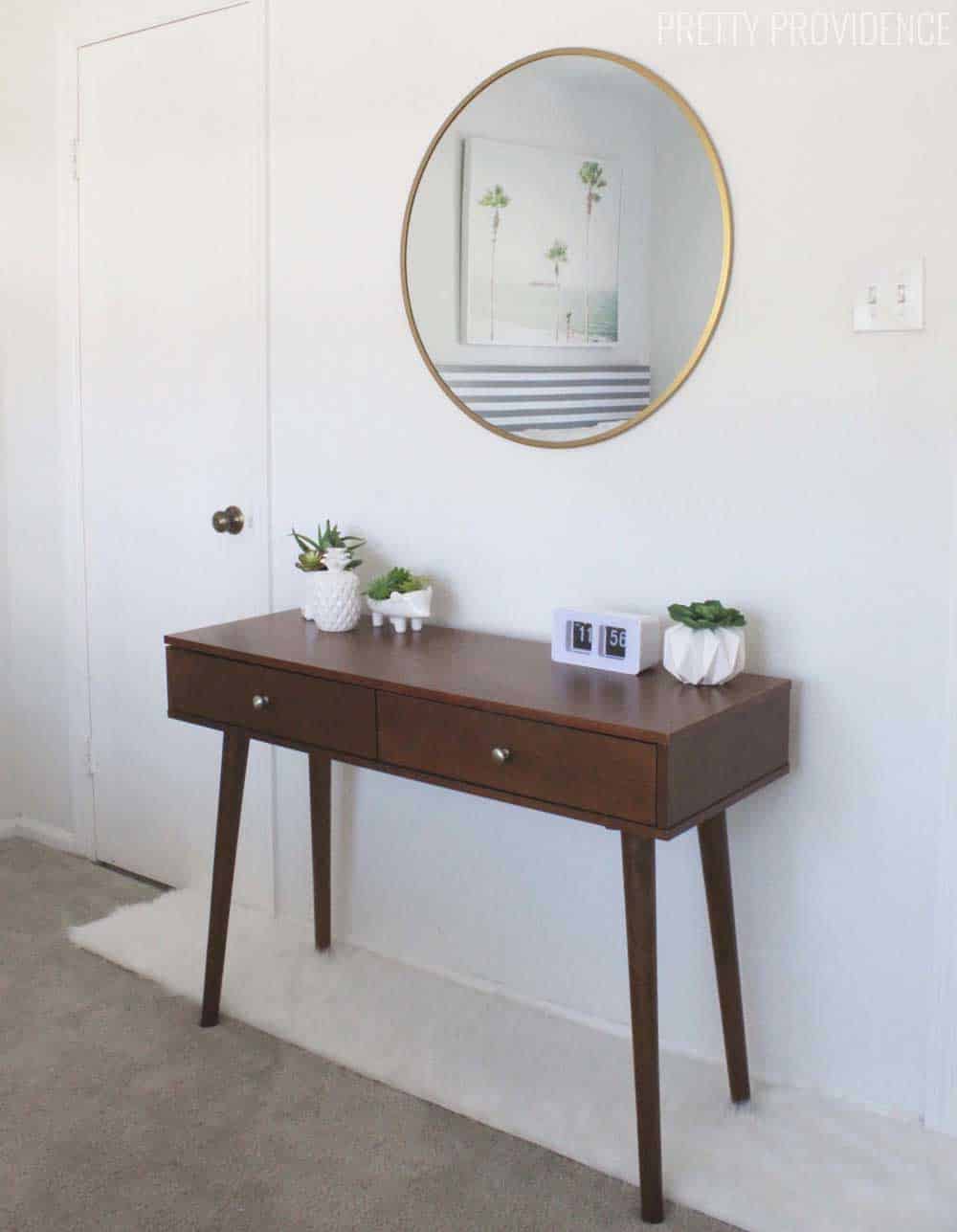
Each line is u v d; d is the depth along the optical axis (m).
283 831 2.88
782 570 2.12
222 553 2.91
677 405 2.19
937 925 2.04
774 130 2.03
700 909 2.30
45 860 3.33
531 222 2.30
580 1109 2.17
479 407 2.41
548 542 2.38
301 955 2.73
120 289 3.01
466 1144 2.09
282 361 2.73
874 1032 2.14
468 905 2.60
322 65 2.58
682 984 2.34
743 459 2.13
